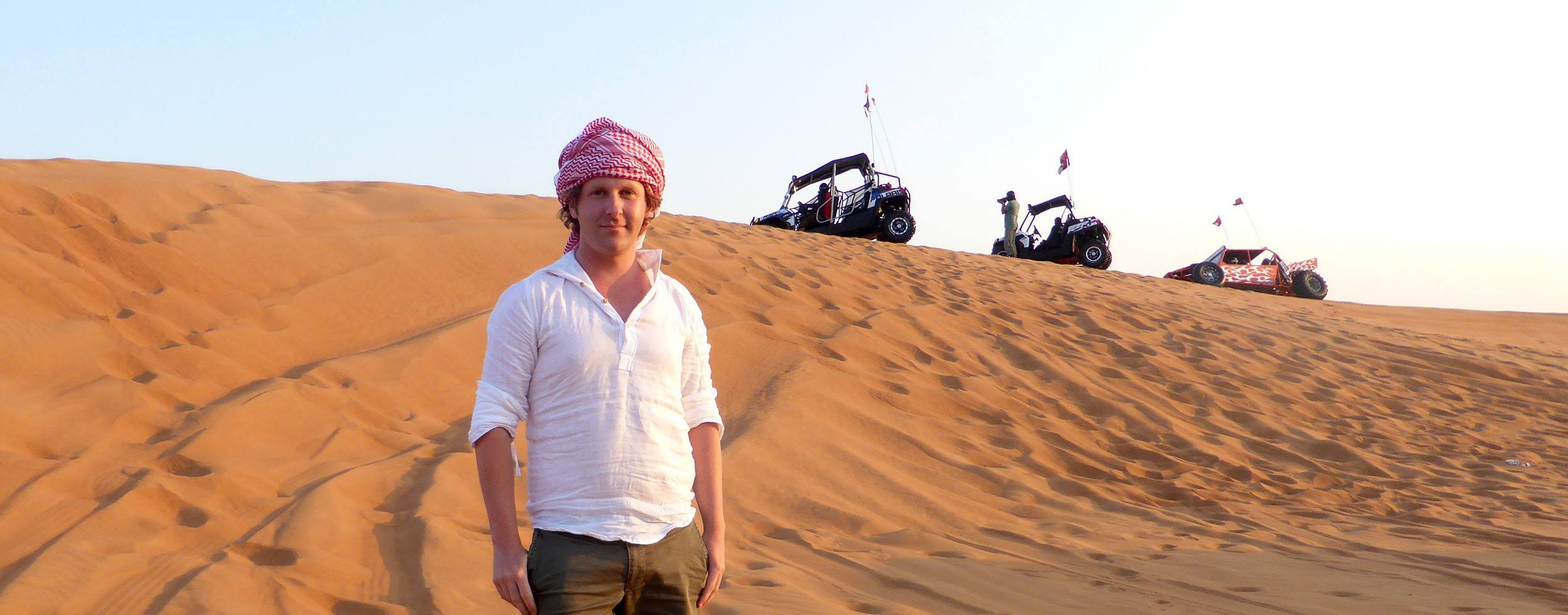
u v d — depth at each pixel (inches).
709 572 84.3
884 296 420.8
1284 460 313.1
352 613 132.3
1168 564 194.9
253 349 227.6
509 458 77.0
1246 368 426.0
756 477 220.7
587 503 76.8
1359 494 280.2
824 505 212.1
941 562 186.4
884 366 329.4
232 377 213.8
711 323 317.4
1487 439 367.6
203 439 177.8
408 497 175.0
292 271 269.4
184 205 287.4
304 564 141.9
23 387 183.9
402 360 235.3
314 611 130.1
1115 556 199.0
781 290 375.9
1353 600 174.2
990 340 392.8
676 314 82.4
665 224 450.3
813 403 272.4
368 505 169.9
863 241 618.2
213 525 151.0
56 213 250.7
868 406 285.9
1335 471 305.0
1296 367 445.7
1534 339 762.2
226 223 280.8
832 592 161.5
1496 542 230.4
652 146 82.8
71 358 197.8
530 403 78.9
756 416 255.1
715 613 142.9
